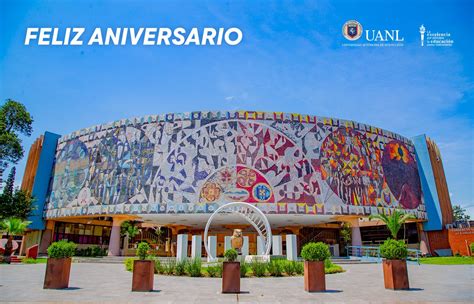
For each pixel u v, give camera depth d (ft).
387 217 107.45
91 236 145.59
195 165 109.81
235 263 37.32
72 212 119.24
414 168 136.36
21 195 116.78
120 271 64.59
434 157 142.82
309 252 38.52
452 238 131.64
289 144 112.16
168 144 113.09
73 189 122.52
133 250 140.56
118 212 110.73
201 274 53.16
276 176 108.88
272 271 54.49
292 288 40.27
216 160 109.60
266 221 76.28
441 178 144.97
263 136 111.75
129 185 112.37
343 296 34.53
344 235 147.74
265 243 77.30
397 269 39.50
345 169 115.55
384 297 33.86
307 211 107.55
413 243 143.33
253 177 108.17
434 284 44.11
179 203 107.34
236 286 36.63
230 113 113.29
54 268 39.19
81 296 33.83
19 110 115.34
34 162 135.95
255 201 106.22
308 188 109.50
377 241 159.12
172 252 143.64
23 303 30.14
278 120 113.80
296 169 110.42
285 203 107.04
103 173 117.50
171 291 37.86
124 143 117.50
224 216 111.34
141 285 37.65
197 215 110.01
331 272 60.49
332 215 109.50
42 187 131.44
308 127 115.14
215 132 111.96
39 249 127.54
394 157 129.39
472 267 74.43
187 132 112.98
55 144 138.10
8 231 93.61
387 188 122.62
